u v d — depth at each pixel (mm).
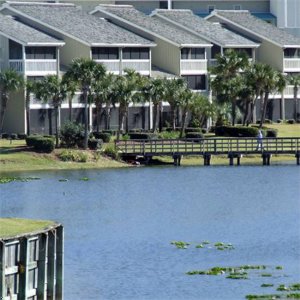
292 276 132750
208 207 179000
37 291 114188
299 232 157750
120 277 132375
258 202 184125
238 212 174375
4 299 110188
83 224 162750
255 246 148250
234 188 198875
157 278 132125
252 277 132375
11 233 112750
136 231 157875
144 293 126500
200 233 156875
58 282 116938
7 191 190875
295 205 181375
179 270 135375
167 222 165125
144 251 144875
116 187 197375
